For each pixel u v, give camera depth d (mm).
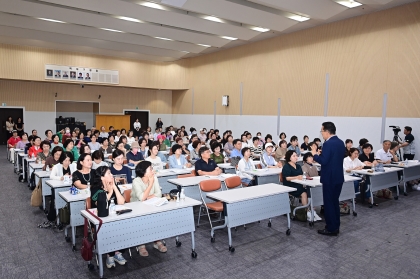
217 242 4465
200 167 5988
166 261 3836
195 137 10258
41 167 6543
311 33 11359
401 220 5445
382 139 9508
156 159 6684
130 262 3801
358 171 6301
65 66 14898
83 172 4684
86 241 3404
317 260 3893
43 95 15641
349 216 5672
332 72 10734
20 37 12750
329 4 8938
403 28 9008
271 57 12875
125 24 11328
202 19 10648
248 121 13977
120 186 4609
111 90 17484
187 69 17438
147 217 3598
